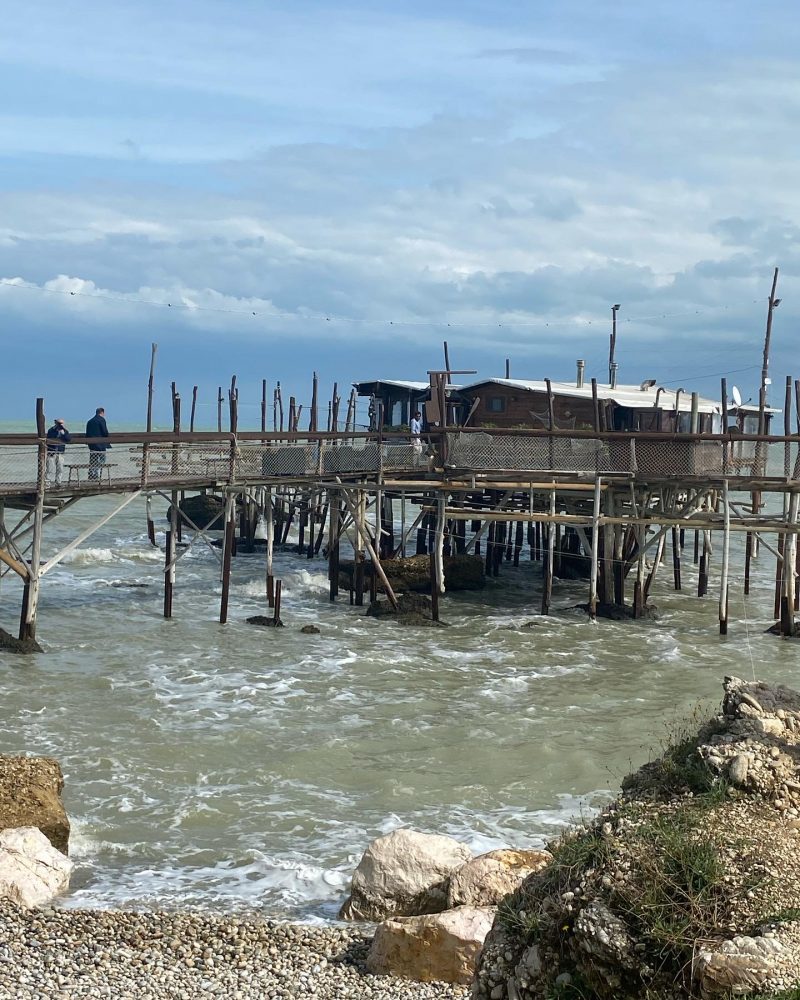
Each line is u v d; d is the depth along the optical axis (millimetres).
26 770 17906
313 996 12320
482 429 37750
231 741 22969
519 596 42719
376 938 13250
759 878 10117
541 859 14359
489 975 10648
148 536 58562
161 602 38750
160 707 25406
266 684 27906
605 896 10227
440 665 30656
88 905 15242
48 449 31328
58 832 16938
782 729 12523
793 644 34562
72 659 29750
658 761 12500
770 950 9164
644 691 28031
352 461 40375
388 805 19594
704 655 32531
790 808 11305
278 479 37031
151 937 13844
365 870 15016
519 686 28344
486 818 19000
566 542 48750
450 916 13078
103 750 22047
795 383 36688
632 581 47406
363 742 23188
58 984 12359
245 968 13078
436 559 37125
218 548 54625
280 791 20172
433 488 37500
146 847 17453
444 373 43281
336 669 29797
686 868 10242
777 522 35812
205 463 35875
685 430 54094
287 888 16078
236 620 36031
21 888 15125
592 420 49500
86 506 73688
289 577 44219
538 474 37469
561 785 20781
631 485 37625
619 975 9789
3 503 30844
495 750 22734
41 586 40750
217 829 18359
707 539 43375
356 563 40250
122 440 33000
